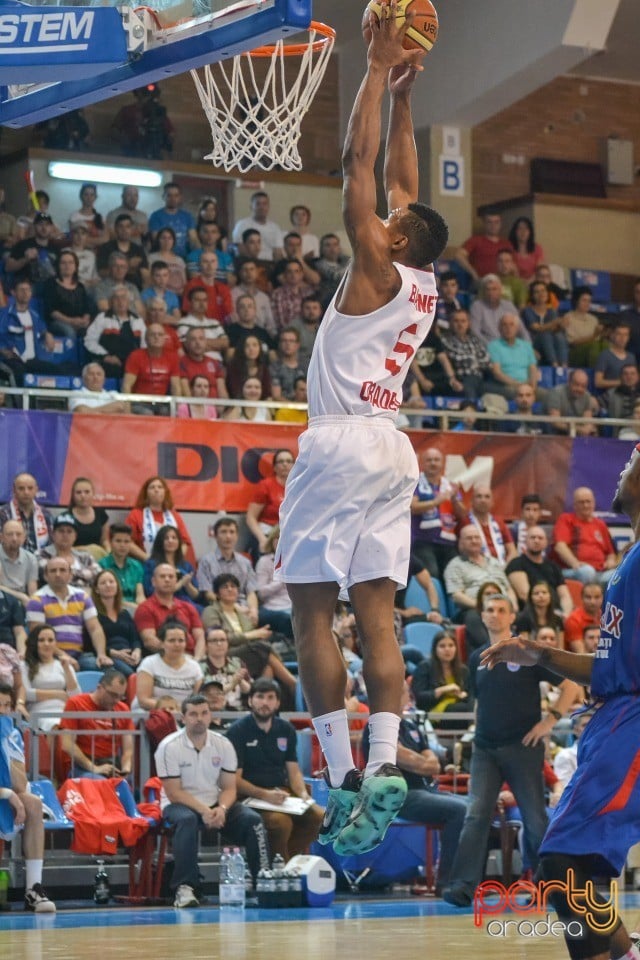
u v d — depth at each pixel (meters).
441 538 20.64
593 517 21.88
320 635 6.50
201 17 8.27
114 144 27.11
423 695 17.00
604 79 31.36
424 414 22.16
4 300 21.59
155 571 17.66
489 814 13.69
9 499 19.17
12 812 13.56
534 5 25.56
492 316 25.25
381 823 6.20
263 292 24.20
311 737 16.34
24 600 17.16
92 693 15.85
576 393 24.61
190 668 16.30
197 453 20.30
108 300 22.33
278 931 11.57
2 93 9.66
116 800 14.62
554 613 18.88
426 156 28.39
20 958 9.26
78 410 20.42
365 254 6.46
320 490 6.45
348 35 28.62
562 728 17.05
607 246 30.20
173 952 9.72
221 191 27.14
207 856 15.72
